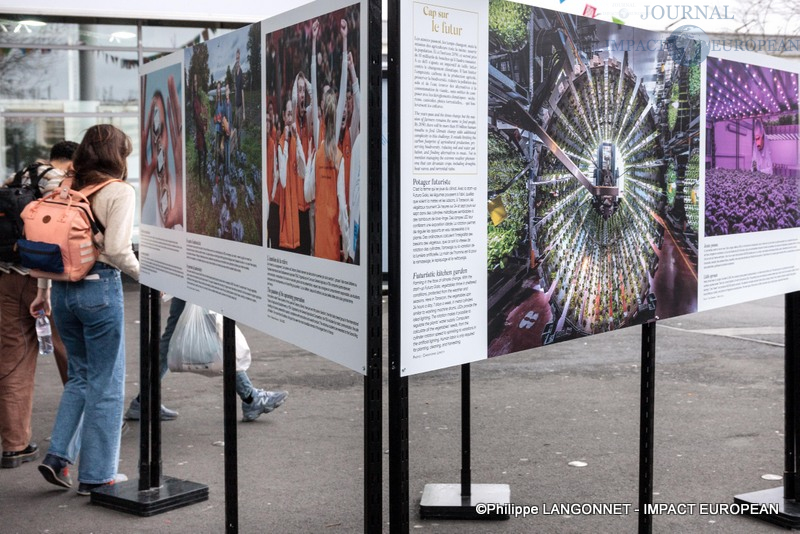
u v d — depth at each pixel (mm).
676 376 8023
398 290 2557
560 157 3078
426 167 2600
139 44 16453
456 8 2654
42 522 4547
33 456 5648
